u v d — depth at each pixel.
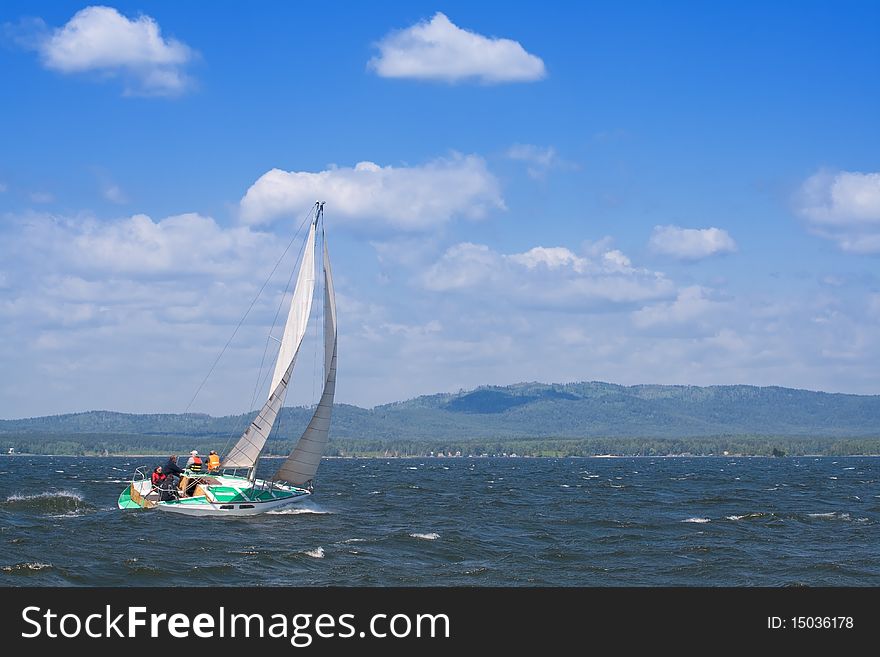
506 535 54.41
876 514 71.69
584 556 46.25
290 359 63.16
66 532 49.81
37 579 37.41
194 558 42.56
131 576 38.41
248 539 49.19
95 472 174.50
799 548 50.19
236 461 63.12
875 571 43.03
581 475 181.38
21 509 63.66
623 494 100.06
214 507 58.31
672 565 43.88
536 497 93.19
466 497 91.62
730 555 46.88
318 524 56.97
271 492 61.56
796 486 124.69
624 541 52.06
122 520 55.62
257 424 62.78
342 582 38.56
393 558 44.50
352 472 193.25
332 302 63.56
